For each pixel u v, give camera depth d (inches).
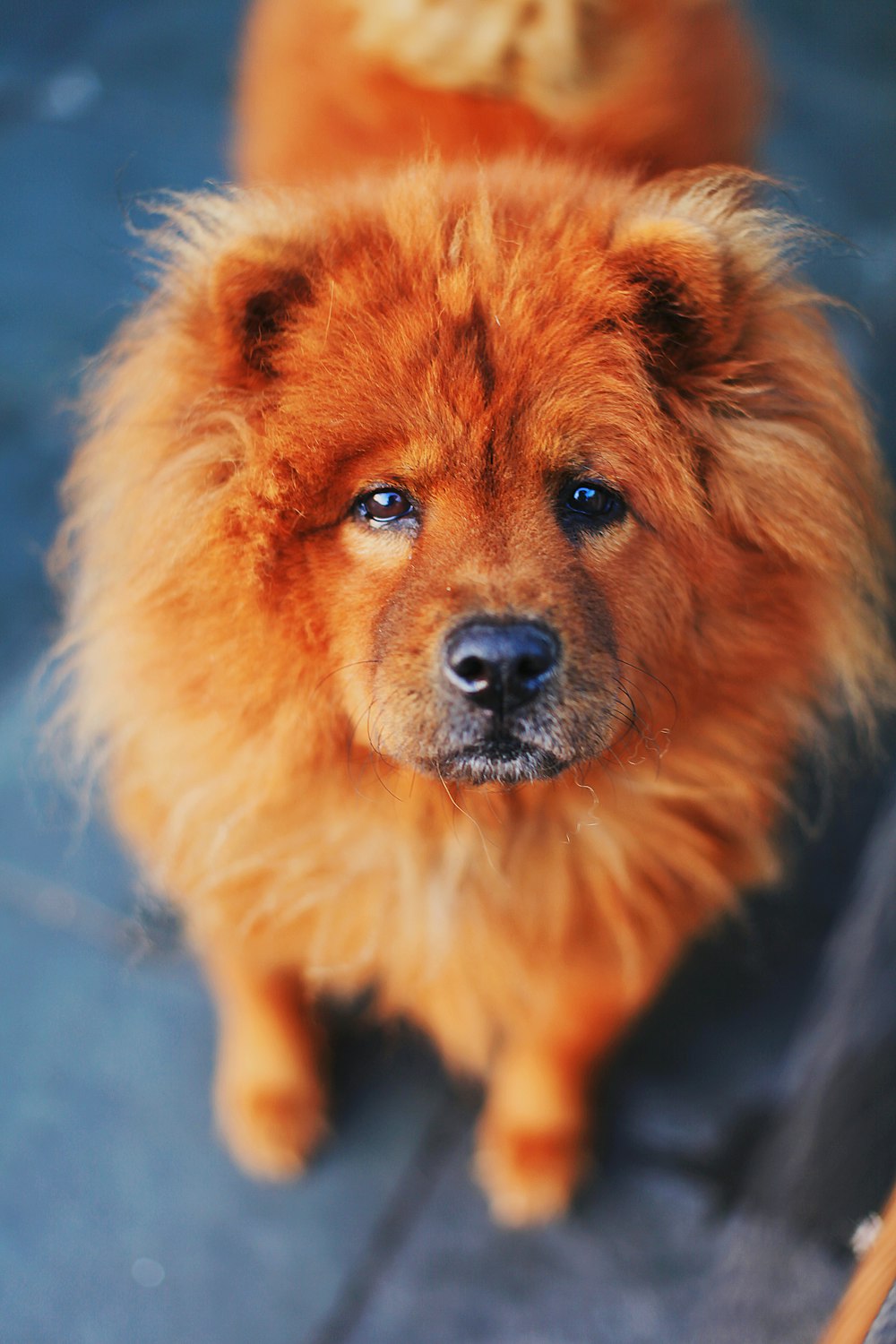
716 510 44.5
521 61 53.5
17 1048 54.4
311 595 44.2
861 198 88.9
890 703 49.1
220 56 96.0
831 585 46.0
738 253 44.0
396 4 54.3
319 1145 53.3
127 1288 51.0
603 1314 51.1
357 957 49.3
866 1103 46.6
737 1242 50.4
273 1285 51.3
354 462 43.4
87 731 48.2
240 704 45.3
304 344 43.8
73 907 56.4
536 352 43.1
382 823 47.0
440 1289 51.4
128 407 46.2
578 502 43.8
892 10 109.3
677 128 55.2
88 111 90.2
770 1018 55.7
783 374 45.4
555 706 42.6
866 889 53.2
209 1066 54.4
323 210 44.9
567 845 47.5
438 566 42.8
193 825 47.6
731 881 49.6
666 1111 54.1
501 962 49.3
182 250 45.4
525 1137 52.6
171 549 44.2
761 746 47.5
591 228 44.2
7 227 80.8
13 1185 52.3
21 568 64.1
